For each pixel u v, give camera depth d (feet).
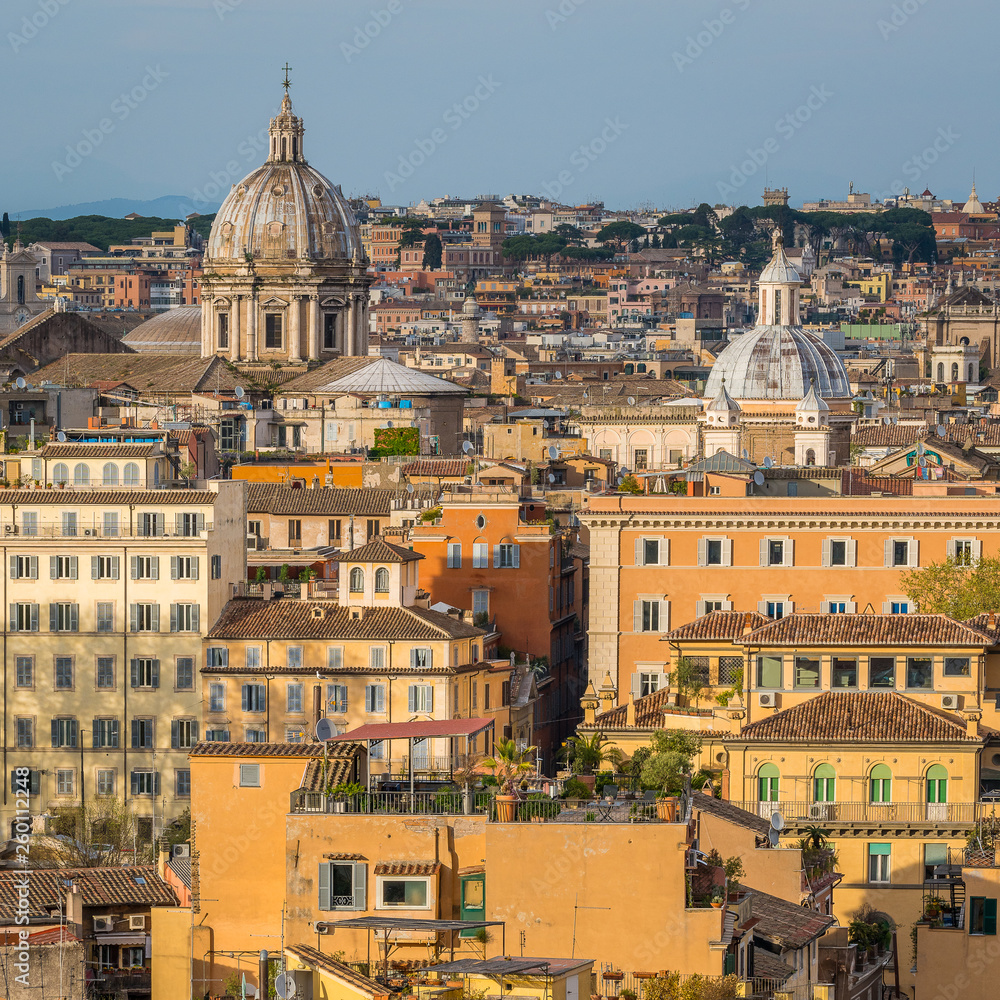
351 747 495.82
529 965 433.07
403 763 566.77
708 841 535.60
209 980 490.08
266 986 474.90
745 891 509.76
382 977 441.68
